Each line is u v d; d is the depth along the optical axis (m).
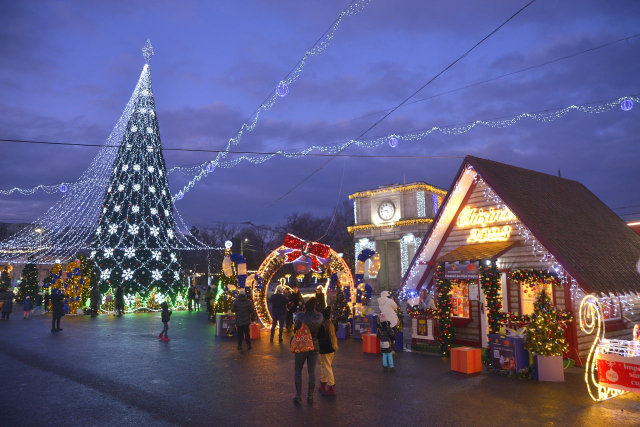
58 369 10.77
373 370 10.76
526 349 9.97
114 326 20.25
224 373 10.38
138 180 29.02
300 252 19.30
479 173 13.50
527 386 9.15
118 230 28.11
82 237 33.81
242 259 18.30
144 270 28.17
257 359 12.15
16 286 45.03
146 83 30.84
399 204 43.53
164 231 29.64
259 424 6.79
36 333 17.72
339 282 18.34
